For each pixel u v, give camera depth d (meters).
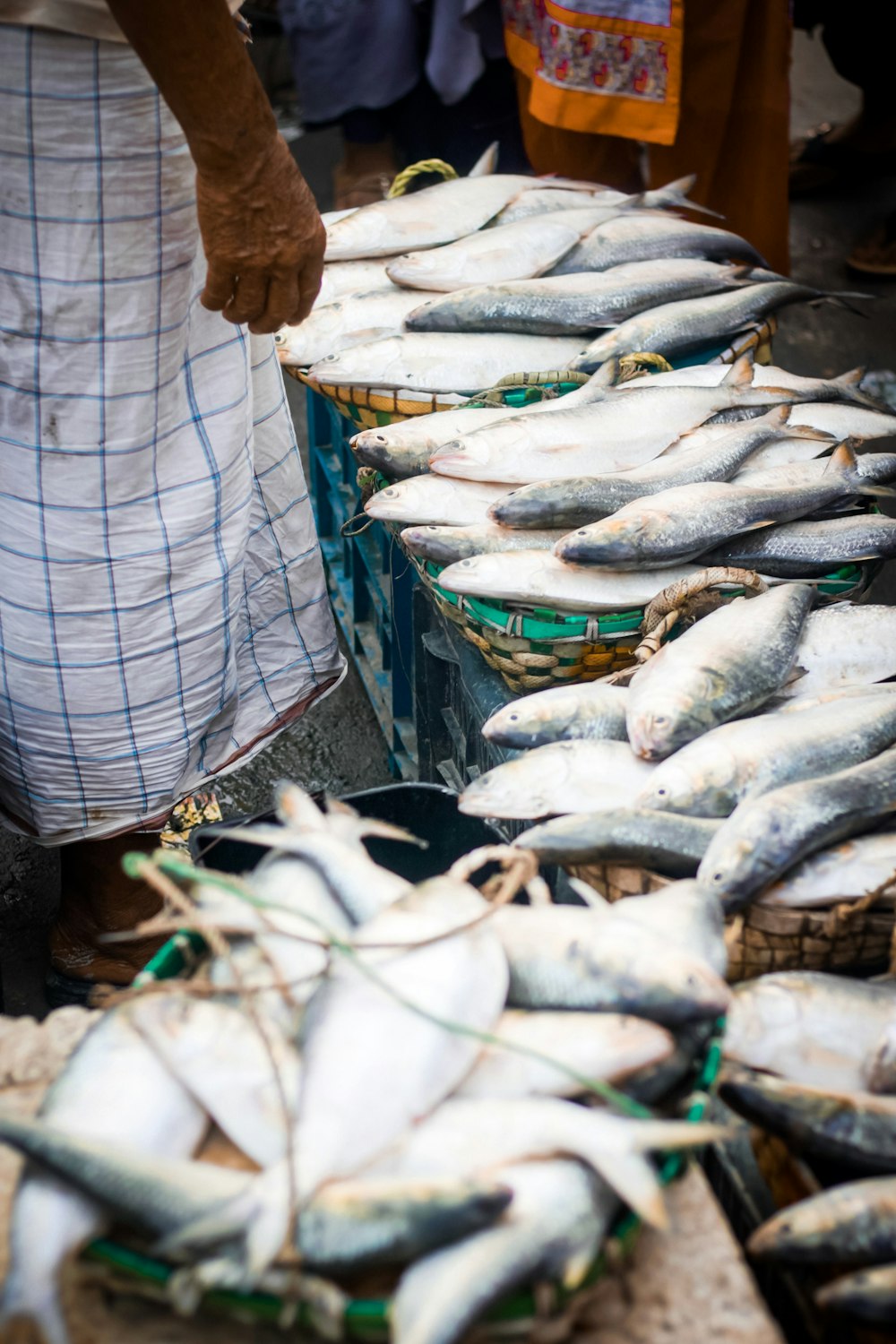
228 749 2.46
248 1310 1.00
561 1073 1.14
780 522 2.08
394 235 2.85
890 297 4.92
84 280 1.76
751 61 3.62
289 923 1.30
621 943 1.23
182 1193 1.01
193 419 2.00
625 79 3.32
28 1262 1.01
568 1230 1.02
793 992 1.35
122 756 2.19
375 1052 1.10
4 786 2.27
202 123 1.56
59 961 2.42
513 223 2.84
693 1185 1.25
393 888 1.36
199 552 2.08
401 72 4.18
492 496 2.19
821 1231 1.14
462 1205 0.99
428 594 2.31
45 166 1.68
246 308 1.81
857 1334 1.18
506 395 2.48
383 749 3.19
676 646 1.79
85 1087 1.13
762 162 3.79
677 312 2.64
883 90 5.35
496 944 1.25
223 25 1.49
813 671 1.88
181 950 1.33
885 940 1.50
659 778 1.59
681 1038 1.23
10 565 2.00
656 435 2.25
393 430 2.30
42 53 1.61
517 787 1.64
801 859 1.51
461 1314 0.96
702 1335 1.12
